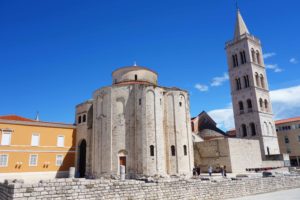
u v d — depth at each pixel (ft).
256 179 96.48
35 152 155.02
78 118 180.86
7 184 56.54
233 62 253.03
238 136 233.76
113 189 64.28
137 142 138.31
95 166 148.05
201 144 175.11
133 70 171.12
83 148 179.52
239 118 236.02
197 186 78.07
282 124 274.16
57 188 57.06
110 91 149.79
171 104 152.87
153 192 69.97
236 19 263.49
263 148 213.05
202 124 230.89
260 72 243.40
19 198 52.44
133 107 144.97
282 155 198.49
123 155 139.44
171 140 146.72
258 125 219.41
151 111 141.69
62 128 171.01
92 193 61.11
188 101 164.76
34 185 54.54
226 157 160.15
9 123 148.87
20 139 151.02
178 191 74.13
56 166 161.99
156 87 146.92
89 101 176.24
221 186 83.66
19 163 147.43
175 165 142.00
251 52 243.40
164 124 148.56
